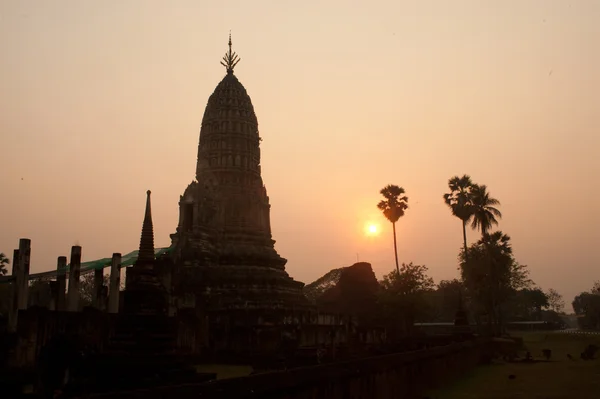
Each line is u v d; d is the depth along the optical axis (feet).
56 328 111.75
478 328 291.58
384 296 251.39
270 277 205.36
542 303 607.78
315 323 195.11
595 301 545.03
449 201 277.23
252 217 227.61
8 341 102.83
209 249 208.44
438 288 505.66
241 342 172.55
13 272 131.85
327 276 379.76
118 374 61.62
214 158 232.94
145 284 75.15
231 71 256.32
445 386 107.34
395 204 276.41
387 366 76.84
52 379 53.57
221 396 40.91
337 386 59.67
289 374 49.67
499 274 261.44
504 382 114.42
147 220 80.43
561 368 144.77
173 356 69.82
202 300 172.55
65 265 160.56
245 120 241.14
